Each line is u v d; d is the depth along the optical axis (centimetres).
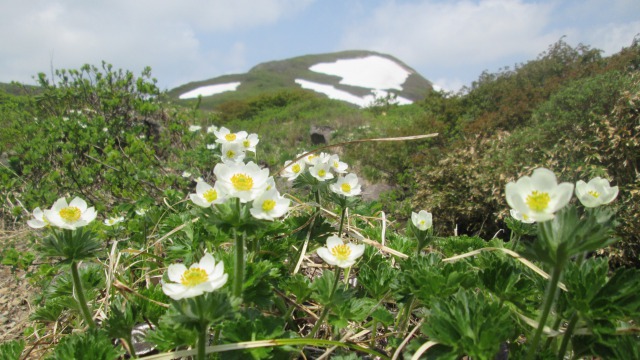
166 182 552
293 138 1451
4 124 808
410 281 174
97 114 745
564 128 596
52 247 166
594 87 575
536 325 154
